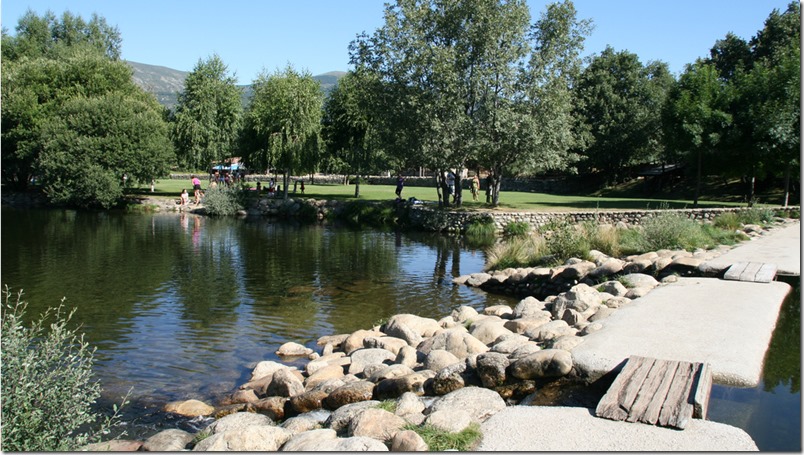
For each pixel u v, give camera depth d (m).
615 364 6.26
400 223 34.47
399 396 6.62
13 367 4.87
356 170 44.22
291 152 38.75
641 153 51.22
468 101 32.44
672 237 16.67
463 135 30.95
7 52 53.56
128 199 41.84
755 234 18.97
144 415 7.21
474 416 5.46
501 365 6.53
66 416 5.05
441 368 7.23
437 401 5.90
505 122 30.84
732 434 4.70
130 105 42.25
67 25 61.81
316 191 52.06
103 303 13.54
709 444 4.54
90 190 38.88
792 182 37.34
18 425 4.65
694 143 30.75
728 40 47.12
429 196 45.88
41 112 42.41
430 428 4.97
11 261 19.56
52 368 7.17
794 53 30.78
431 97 31.33
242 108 50.03
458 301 14.17
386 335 9.80
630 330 7.59
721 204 35.75
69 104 40.66
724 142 30.61
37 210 39.56
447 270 18.86
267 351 10.03
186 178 75.94
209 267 18.81
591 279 13.57
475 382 6.68
